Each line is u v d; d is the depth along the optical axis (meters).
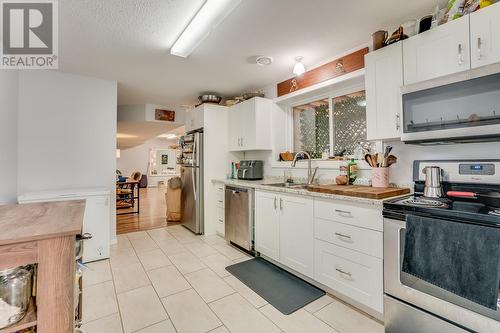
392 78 1.84
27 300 0.96
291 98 3.23
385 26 2.06
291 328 1.66
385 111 1.88
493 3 1.44
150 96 4.17
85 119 3.14
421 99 1.62
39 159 2.87
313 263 2.17
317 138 3.16
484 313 1.17
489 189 1.47
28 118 2.81
